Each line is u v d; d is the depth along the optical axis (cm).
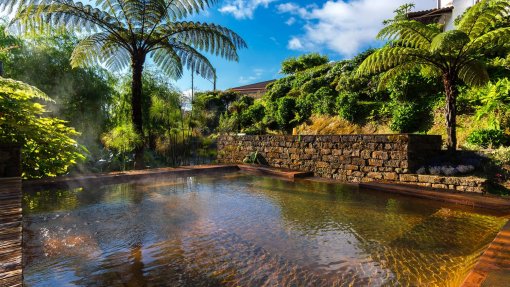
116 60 830
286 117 1123
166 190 449
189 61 830
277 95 1338
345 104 927
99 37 693
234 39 788
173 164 817
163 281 169
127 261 195
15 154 370
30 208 330
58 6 600
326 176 644
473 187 429
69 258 198
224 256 204
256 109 1306
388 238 242
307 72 1317
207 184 509
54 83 867
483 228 267
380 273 180
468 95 707
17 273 106
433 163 521
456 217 305
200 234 249
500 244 199
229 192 438
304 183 527
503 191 431
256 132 1202
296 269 185
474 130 614
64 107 879
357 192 443
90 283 166
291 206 352
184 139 870
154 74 969
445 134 678
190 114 949
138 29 687
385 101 893
